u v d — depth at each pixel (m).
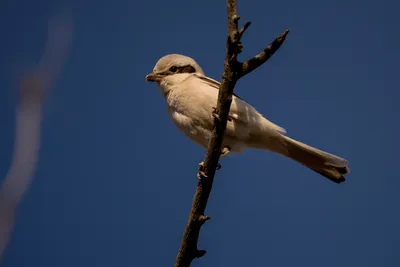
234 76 8.86
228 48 8.70
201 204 9.33
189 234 9.31
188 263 9.37
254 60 8.75
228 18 8.65
